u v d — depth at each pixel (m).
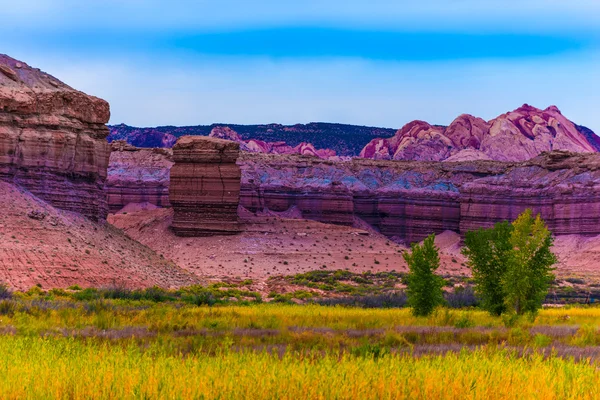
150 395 18.56
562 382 20.48
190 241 182.50
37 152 103.50
